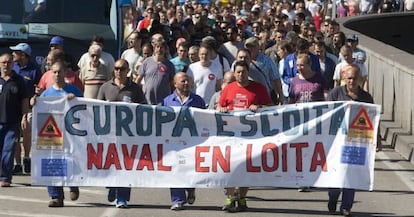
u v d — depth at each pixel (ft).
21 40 92.38
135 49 78.48
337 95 57.67
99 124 57.57
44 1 92.58
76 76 67.15
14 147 64.85
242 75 57.62
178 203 57.62
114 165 57.72
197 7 139.85
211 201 60.80
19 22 92.53
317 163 56.95
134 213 56.54
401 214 57.67
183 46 72.18
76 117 57.62
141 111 57.57
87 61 74.28
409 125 85.51
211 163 57.36
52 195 58.03
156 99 69.62
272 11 138.72
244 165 57.31
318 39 78.28
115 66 58.59
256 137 57.36
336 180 56.54
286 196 62.39
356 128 56.65
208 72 68.80
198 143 57.47
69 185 57.62
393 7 202.08
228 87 58.23
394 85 94.17
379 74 104.12
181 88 58.54
